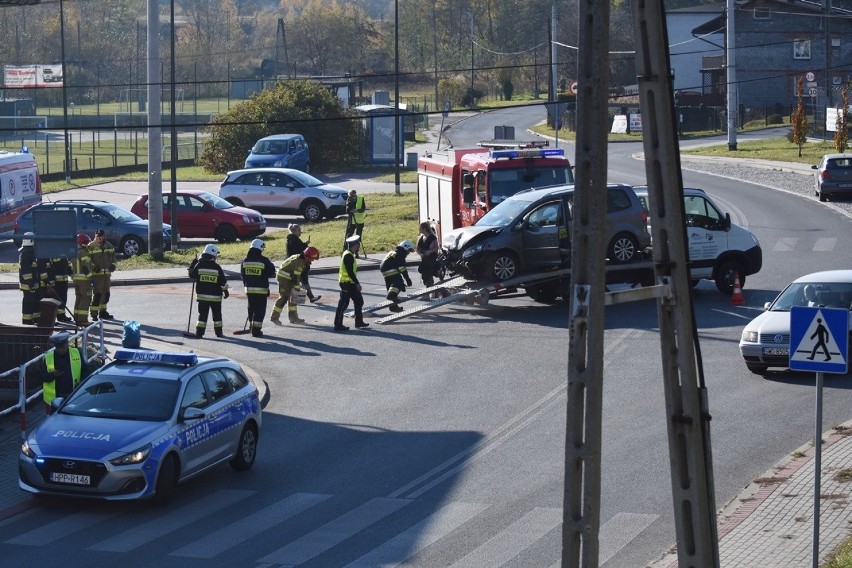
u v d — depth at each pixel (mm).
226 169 80625
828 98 90562
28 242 28516
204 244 47500
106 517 15281
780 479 15594
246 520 14977
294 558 13312
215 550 13688
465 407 21109
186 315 31719
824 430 18438
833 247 38906
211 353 26391
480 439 18859
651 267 30281
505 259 30062
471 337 27703
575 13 159625
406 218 51250
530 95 155000
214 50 192625
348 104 101562
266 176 55219
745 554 12711
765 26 99000
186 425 16266
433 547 13602
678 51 110688
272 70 157750
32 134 112125
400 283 30438
